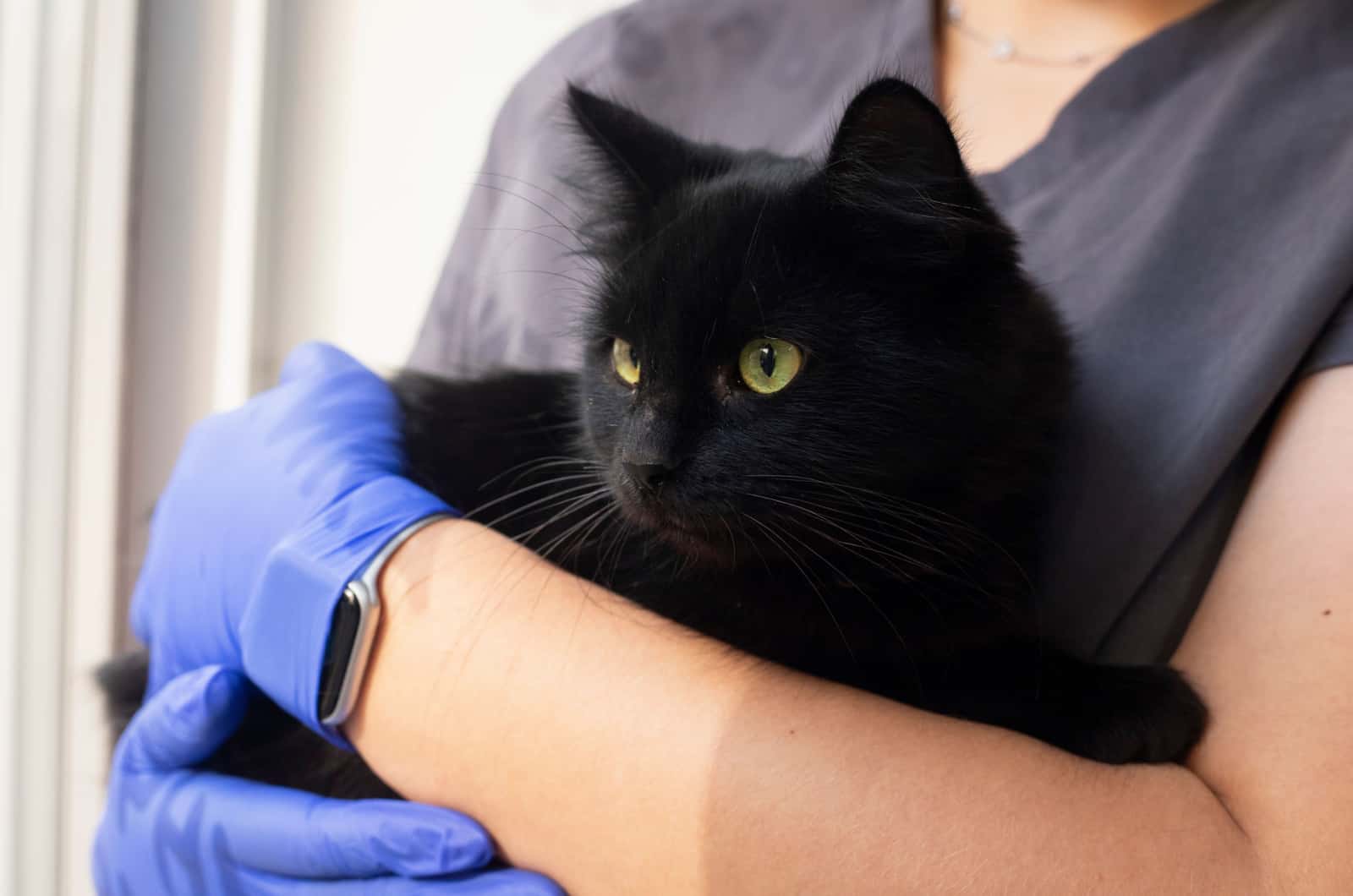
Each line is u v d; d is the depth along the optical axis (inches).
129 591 35.3
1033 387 21.7
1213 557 21.0
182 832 22.2
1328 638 18.0
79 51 31.1
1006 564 21.8
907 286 21.0
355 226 39.4
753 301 20.9
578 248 26.2
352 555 21.0
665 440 21.1
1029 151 24.5
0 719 31.4
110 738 27.0
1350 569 18.2
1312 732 17.7
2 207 30.3
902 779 18.0
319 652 20.6
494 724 19.4
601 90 28.2
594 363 23.3
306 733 24.0
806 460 20.8
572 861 18.8
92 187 32.6
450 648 20.0
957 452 21.2
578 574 23.4
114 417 34.2
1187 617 21.0
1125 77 23.8
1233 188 21.8
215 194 36.2
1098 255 22.9
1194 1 25.0
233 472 23.9
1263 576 18.9
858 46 27.2
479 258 30.3
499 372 26.6
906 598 21.8
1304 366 20.0
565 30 37.4
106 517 34.4
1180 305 21.6
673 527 21.6
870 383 20.8
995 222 20.7
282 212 39.0
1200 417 20.7
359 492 22.1
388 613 20.6
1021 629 21.6
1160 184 22.7
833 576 22.0
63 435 31.8
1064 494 21.9
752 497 20.9
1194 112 23.0
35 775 31.8
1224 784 18.4
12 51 30.0
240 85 35.7
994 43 26.5
